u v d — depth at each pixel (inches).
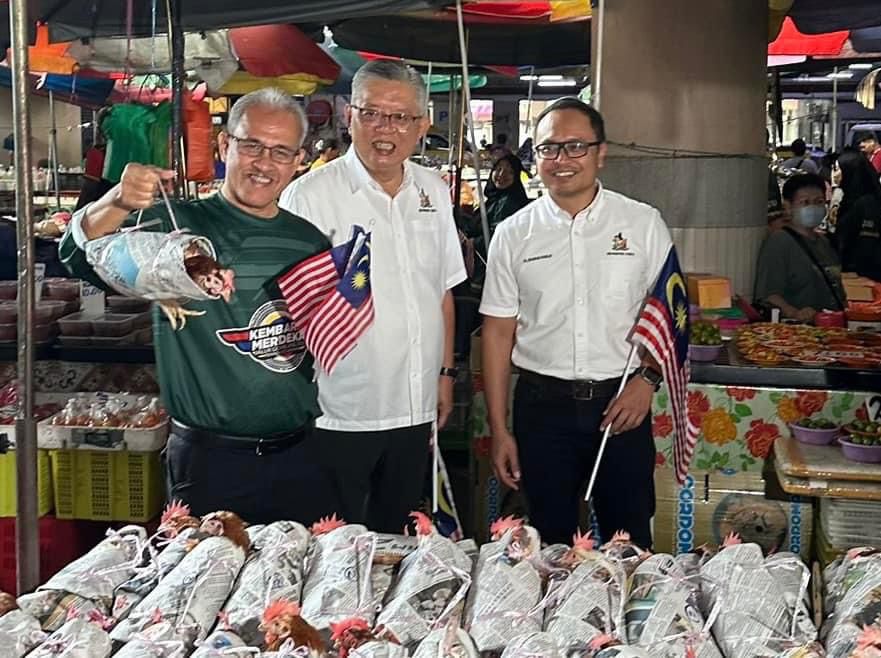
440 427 132.0
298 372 106.0
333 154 402.3
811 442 148.6
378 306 119.7
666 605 71.8
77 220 91.7
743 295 196.7
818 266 200.5
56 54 303.4
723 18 187.2
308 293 104.3
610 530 129.0
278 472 106.9
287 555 78.2
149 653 64.3
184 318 97.6
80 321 185.3
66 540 162.1
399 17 311.7
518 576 74.8
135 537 82.7
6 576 158.9
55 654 63.9
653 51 186.1
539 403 125.3
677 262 125.0
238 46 304.3
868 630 64.8
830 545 141.3
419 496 127.0
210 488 105.5
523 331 127.4
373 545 79.5
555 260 124.0
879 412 152.3
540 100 588.4
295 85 372.8
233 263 102.0
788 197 206.5
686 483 157.4
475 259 256.4
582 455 126.3
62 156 597.9
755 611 72.2
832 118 549.0
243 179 101.3
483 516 163.2
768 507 155.6
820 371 153.3
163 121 219.8
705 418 156.2
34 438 100.2
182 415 104.7
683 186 188.7
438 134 510.9
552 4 267.1
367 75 118.0
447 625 66.6
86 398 169.2
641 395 122.3
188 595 72.7
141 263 84.9
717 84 188.2
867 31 333.4
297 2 233.0
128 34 190.9
